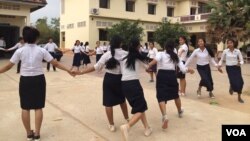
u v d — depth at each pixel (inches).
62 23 1423.5
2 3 779.4
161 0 1392.7
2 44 802.8
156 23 1380.4
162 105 227.1
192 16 1326.3
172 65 233.8
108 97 217.6
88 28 1210.6
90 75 545.6
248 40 754.8
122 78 203.2
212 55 342.3
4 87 402.3
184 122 248.2
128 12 1286.9
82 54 689.0
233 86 330.3
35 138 201.3
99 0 1214.3
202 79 343.6
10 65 191.2
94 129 227.5
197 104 314.0
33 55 191.8
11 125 234.5
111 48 207.8
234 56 328.5
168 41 237.6
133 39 203.6
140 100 200.2
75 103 310.3
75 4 1302.9
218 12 832.3
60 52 836.0
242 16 655.8
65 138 207.6
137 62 204.7
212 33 869.2
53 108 288.2
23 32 192.2
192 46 1362.0
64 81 464.8
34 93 195.2
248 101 338.6
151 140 205.6
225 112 283.0
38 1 803.4
